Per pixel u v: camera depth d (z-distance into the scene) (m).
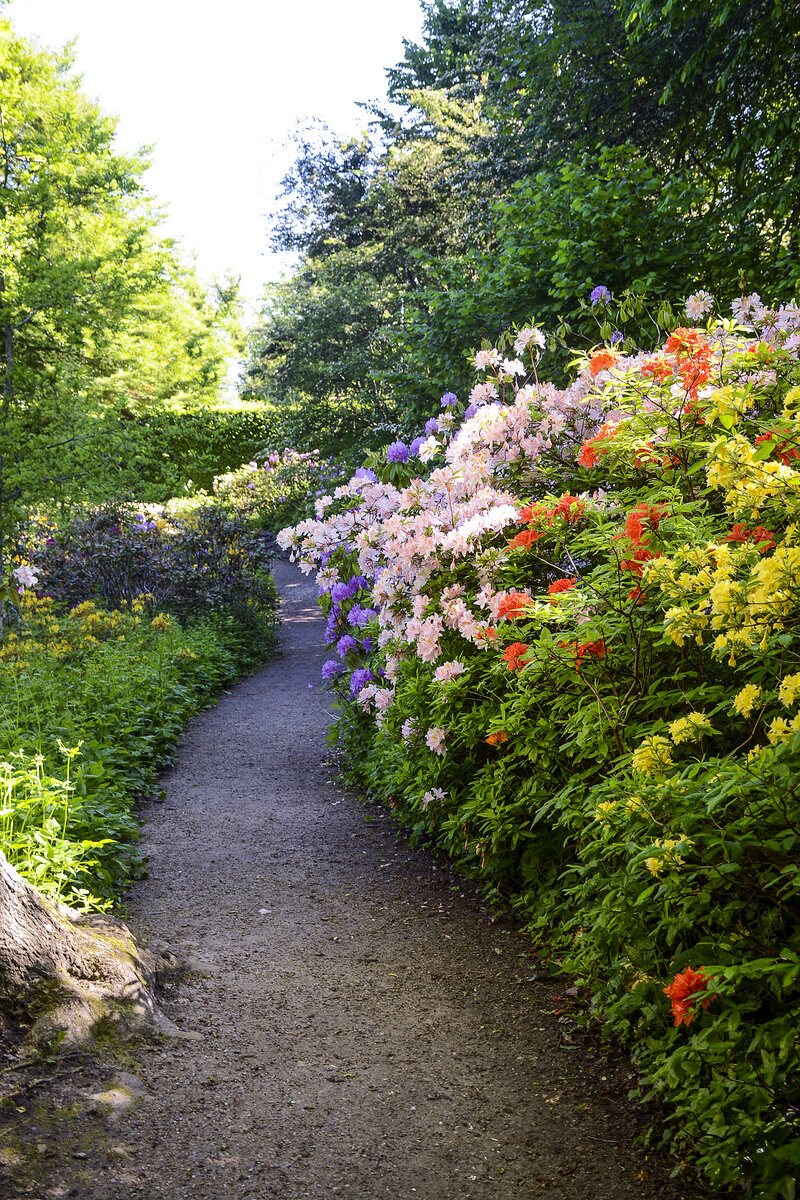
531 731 3.81
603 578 3.37
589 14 10.87
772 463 2.47
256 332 24.06
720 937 2.55
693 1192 2.24
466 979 3.51
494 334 9.00
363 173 21.62
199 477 25.69
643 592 3.19
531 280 8.35
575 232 8.09
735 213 9.05
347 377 17.86
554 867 3.97
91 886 4.14
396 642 5.47
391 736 5.68
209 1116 2.59
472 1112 2.64
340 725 7.16
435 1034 3.10
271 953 3.78
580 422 4.93
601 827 2.93
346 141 21.64
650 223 8.04
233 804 6.10
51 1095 2.55
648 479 4.07
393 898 4.42
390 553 5.08
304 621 15.46
